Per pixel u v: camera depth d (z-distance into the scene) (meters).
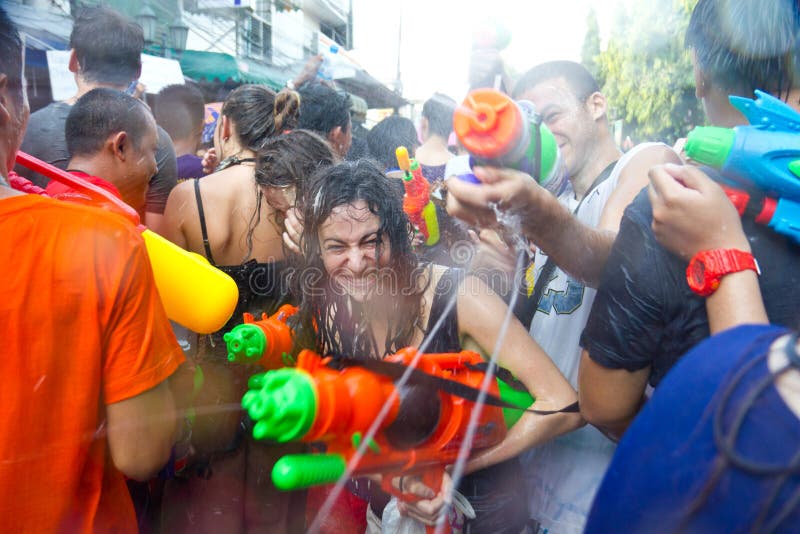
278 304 0.92
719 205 0.55
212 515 1.03
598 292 0.69
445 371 0.72
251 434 1.01
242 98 1.05
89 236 0.68
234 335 0.81
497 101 0.53
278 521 1.03
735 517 0.33
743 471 0.33
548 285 0.91
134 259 0.72
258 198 1.00
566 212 0.63
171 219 1.05
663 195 0.58
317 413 0.52
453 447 0.67
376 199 0.76
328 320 0.81
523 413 0.79
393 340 0.80
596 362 0.69
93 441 0.72
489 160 0.55
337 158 0.96
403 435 0.63
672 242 0.59
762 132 0.54
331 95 1.05
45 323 0.66
